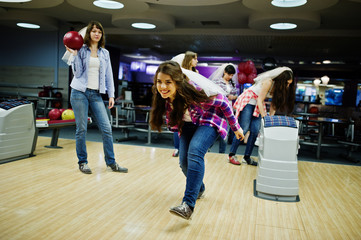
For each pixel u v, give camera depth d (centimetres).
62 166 331
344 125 782
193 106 199
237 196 261
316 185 311
